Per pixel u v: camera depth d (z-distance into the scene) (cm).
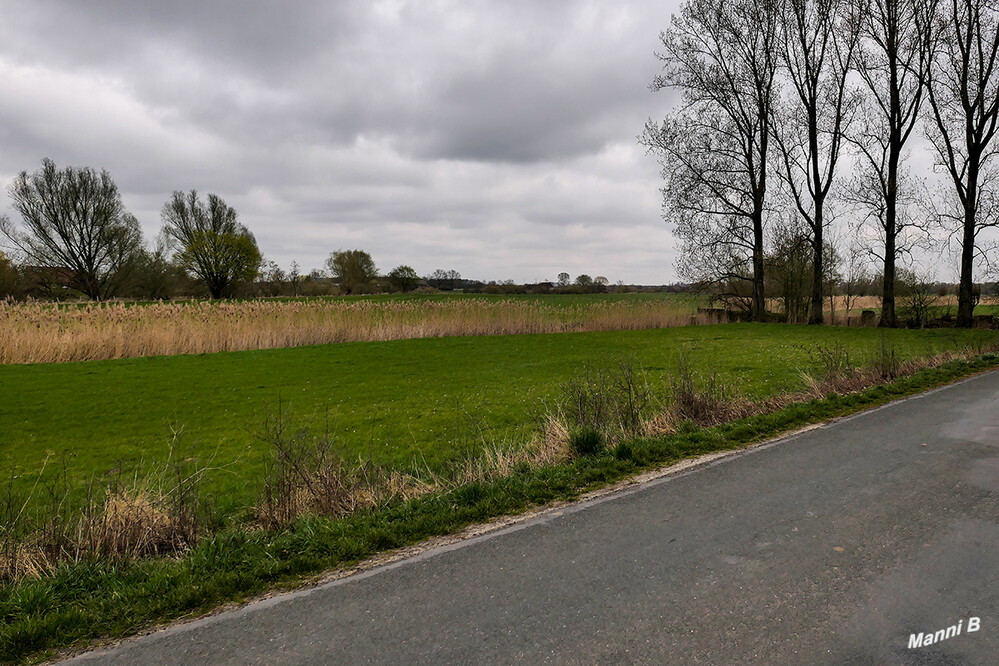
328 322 2502
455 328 2778
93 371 1609
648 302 3784
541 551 435
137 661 319
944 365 1407
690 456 677
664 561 407
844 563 393
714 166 3278
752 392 1147
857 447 694
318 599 379
